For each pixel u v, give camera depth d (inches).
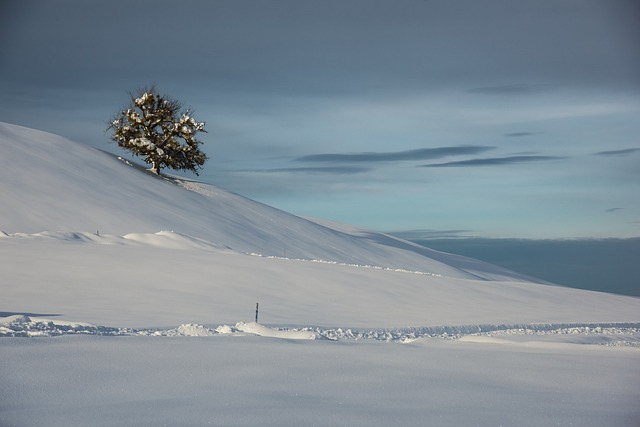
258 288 1632.6
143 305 1317.7
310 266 1985.7
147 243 2277.3
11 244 1939.0
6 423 424.5
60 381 532.1
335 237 4274.1
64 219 2960.1
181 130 4325.8
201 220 3575.3
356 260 3818.9
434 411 494.3
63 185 3383.4
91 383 531.2
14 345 658.2
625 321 1720.0
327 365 650.8
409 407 502.9
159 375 568.7
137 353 653.9
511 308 1784.0
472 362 721.0
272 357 674.8
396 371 643.5
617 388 618.2
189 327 916.0
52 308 1218.0
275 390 536.1
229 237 3420.3
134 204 3459.6
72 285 1486.2
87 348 665.0
